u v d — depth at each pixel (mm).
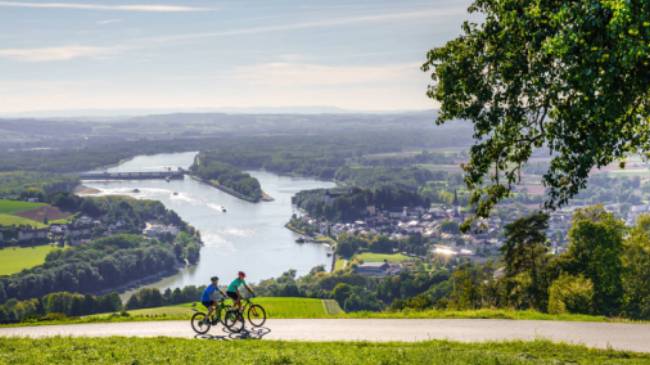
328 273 178250
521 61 21141
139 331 29469
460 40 23719
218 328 29016
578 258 60906
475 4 23062
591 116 19250
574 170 22000
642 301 58656
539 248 62969
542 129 22328
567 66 19391
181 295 149375
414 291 156000
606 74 17766
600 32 17719
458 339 25766
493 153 24094
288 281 164250
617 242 59031
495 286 64062
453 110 23312
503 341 24094
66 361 20438
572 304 53219
